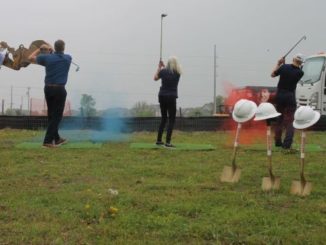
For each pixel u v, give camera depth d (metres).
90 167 7.77
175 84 10.51
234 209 5.28
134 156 9.05
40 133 14.04
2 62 11.50
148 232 4.55
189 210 5.19
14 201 5.52
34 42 11.71
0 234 4.44
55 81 10.02
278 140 10.78
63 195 5.77
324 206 5.47
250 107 6.78
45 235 4.43
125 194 5.88
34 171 7.36
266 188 6.30
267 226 4.71
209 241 4.35
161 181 6.73
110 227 4.64
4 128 16.03
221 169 7.75
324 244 4.28
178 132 15.36
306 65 19.11
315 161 8.74
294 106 10.46
